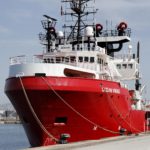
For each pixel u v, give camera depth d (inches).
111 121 1807.3
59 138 1656.0
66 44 2005.4
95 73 1807.3
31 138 1744.6
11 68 1660.9
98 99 1685.5
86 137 1702.8
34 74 1579.7
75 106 1622.8
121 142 1434.5
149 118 2605.8
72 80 1592.0
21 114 1685.5
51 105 1588.3
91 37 1951.3
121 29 2249.0
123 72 2292.1
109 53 2300.7
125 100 1941.4
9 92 1651.1
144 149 1195.9
